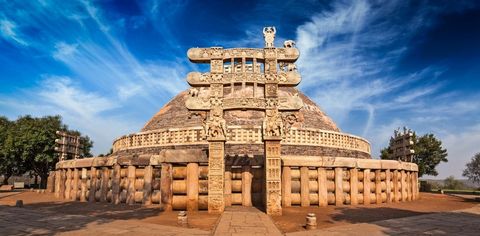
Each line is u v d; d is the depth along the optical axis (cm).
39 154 4178
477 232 1027
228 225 1087
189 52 1526
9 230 1016
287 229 1080
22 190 3738
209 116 1499
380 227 1106
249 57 1523
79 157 3269
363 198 1903
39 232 983
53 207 1703
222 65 1519
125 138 2727
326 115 3469
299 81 1487
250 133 2319
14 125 4522
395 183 2098
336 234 984
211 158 1446
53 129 4416
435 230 1058
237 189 1680
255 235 932
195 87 1559
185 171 1570
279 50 1523
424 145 4716
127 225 1104
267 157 1411
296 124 2980
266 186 1391
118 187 1830
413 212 1562
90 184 2036
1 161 4253
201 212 1442
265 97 1475
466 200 2464
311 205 1739
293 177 1748
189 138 2388
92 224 1124
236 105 1470
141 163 1762
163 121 3138
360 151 2758
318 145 2439
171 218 1280
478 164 5869
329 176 1814
